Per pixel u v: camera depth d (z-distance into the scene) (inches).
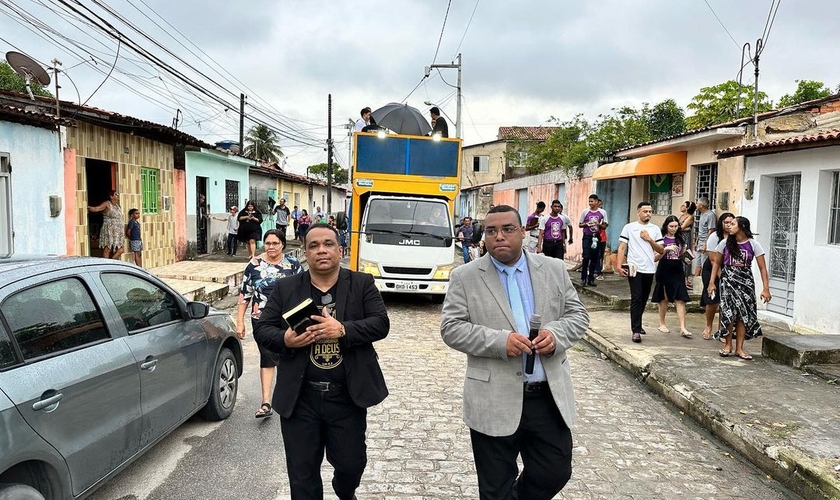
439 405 229.0
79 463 127.0
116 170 500.7
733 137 409.7
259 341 121.3
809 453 167.9
